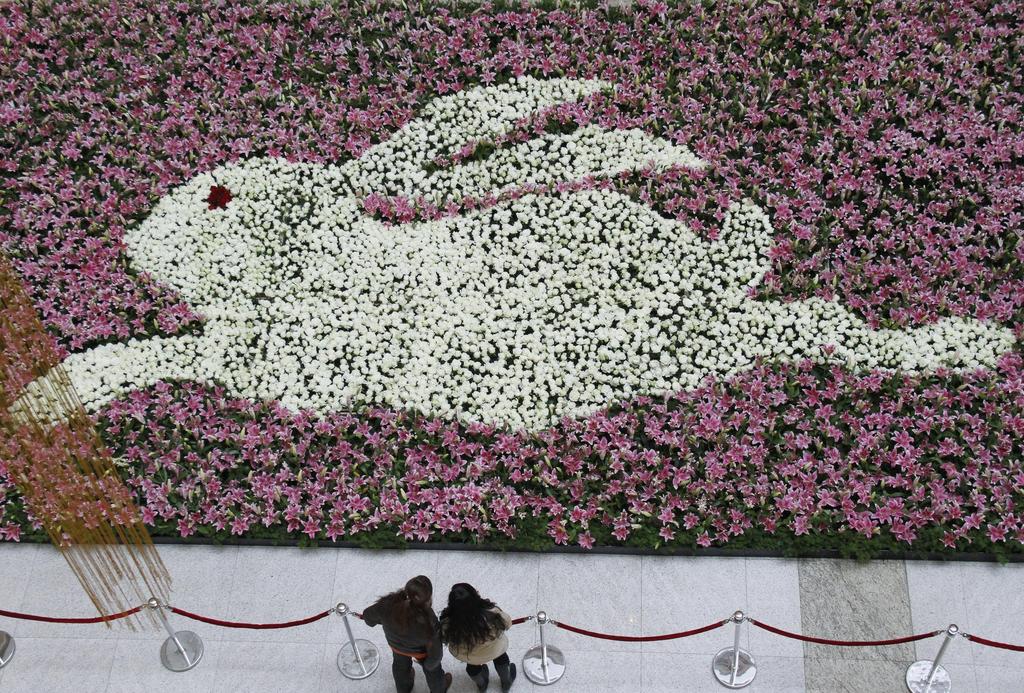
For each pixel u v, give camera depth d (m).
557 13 10.91
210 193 9.98
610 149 10.11
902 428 8.62
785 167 9.84
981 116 10.07
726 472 8.48
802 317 9.12
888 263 9.31
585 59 10.66
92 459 8.30
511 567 8.35
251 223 9.89
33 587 8.41
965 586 8.13
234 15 11.10
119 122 10.40
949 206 9.59
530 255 9.56
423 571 8.37
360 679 7.93
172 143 10.24
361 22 11.02
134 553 8.38
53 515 8.19
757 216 9.62
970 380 8.80
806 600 8.12
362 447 8.76
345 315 9.35
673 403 8.82
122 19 11.09
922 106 10.14
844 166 9.84
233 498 8.53
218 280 9.55
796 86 10.45
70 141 10.32
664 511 8.30
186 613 7.64
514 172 10.04
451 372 9.08
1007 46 10.53
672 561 8.33
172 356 9.22
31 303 9.14
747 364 8.95
